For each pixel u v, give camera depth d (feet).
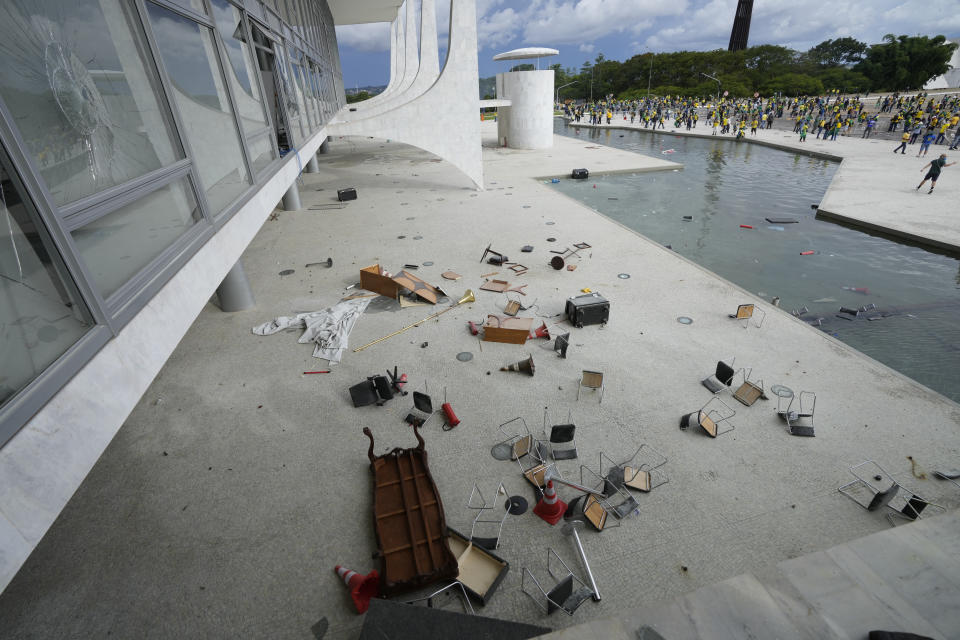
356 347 23.88
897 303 29.86
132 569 13.34
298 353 23.59
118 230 9.97
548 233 40.11
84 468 7.41
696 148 94.07
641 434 17.58
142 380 9.56
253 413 19.42
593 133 126.52
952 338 25.54
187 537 14.23
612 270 32.22
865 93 251.80
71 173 8.41
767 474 15.64
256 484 16.02
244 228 18.66
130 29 11.25
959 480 14.99
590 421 18.33
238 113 20.13
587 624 6.52
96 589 12.84
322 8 77.10
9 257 6.66
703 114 158.20
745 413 18.42
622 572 12.77
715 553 13.17
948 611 6.65
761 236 43.34
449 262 34.37
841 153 75.66
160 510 15.14
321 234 41.96
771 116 111.45
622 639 6.32
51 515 6.59
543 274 31.89
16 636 11.82
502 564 12.60
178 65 14.44
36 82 7.70
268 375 21.88
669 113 159.53
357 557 13.52
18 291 6.75
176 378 21.75
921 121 94.43
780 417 18.06
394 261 34.99
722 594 6.86
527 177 65.31
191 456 17.28
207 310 28.27
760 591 6.91
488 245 37.32
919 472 15.40
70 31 8.82
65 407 7.20
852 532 13.58
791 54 272.31
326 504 15.20
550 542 13.67
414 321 26.17
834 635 6.33
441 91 53.26
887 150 77.41
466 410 19.17
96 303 8.39
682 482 15.44
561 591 11.44
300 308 28.22
